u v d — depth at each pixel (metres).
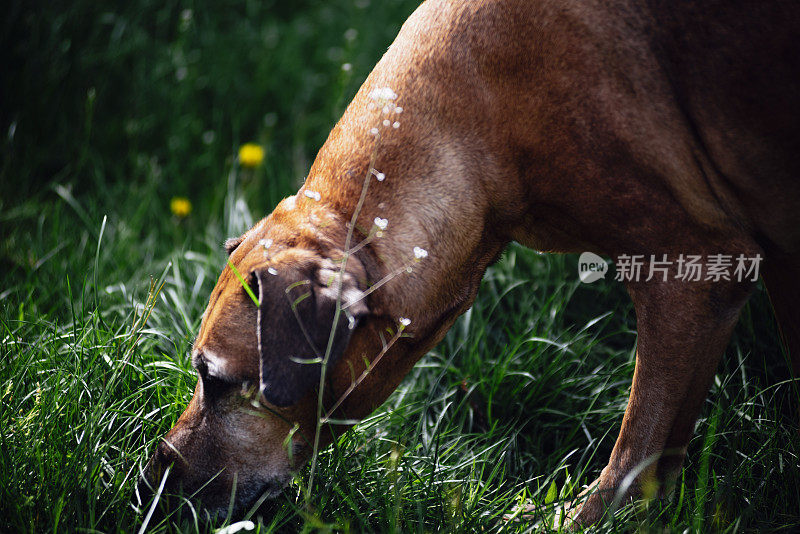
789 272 2.77
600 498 2.77
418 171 2.64
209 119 5.26
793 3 2.41
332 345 2.33
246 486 2.62
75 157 4.77
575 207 2.63
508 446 3.05
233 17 5.84
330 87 5.44
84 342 3.10
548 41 2.54
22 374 2.97
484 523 2.66
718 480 2.87
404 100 2.67
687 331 2.62
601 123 2.51
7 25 5.00
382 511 2.67
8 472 2.60
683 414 2.74
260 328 2.31
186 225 4.53
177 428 2.66
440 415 3.10
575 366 3.54
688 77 2.50
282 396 2.28
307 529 2.42
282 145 5.20
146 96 5.13
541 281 3.88
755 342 3.36
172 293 3.49
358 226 2.60
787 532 2.69
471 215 2.68
